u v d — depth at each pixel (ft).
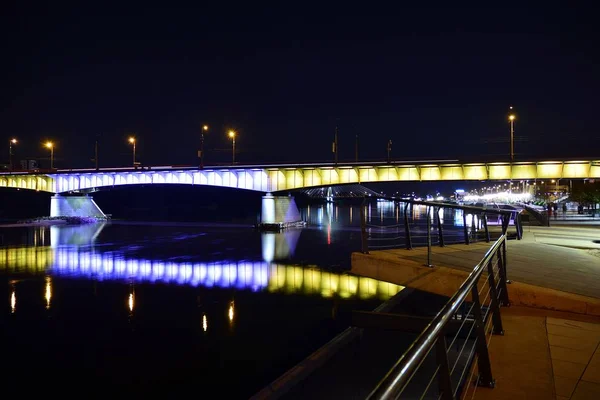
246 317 90.89
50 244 208.44
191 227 301.63
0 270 144.46
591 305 28.17
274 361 66.74
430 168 221.05
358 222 339.98
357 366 47.80
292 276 131.85
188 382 59.62
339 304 100.07
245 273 136.77
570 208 321.11
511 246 61.41
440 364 10.95
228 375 61.72
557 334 24.09
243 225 319.27
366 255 45.60
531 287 31.45
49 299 107.76
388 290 113.29
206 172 278.67
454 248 52.39
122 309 98.48
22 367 65.98
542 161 194.90
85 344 75.77
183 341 76.64
